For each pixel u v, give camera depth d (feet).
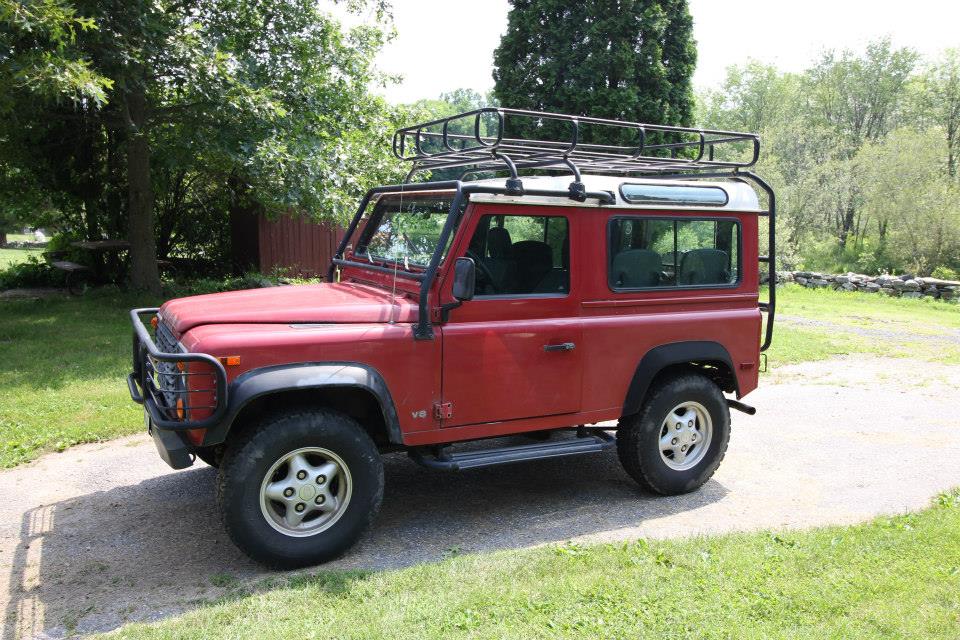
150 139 43.50
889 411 23.89
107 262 52.54
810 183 97.76
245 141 37.37
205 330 12.23
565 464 18.71
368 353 12.69
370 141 45.80
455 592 11.16
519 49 62.54
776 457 19.21
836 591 11.16
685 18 60.95
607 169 17.71
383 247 16.12
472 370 13.69
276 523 12.35
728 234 16.58
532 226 14.23
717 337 16.35
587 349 14.79
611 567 12.07
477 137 13.55
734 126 116.67
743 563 12.14
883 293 57.93
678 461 16.40
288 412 12.30
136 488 16.51
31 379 24.76
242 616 10.56
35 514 15.05
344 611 10.66
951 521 14.01
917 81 130.31
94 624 10.77
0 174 49.90
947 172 92.22
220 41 38.83
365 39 48.83
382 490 13.07
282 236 56.90
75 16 31.35
